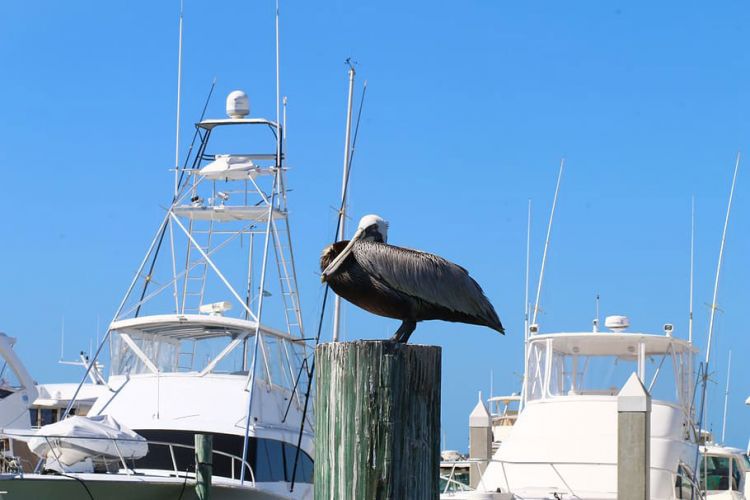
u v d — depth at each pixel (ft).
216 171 77.92
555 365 77.77
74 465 60.49
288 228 79.61
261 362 70.38
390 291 26.53
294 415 70.90
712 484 87.56
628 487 61.11
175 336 73.82
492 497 64.75
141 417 66.59
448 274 26.48
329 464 23.02
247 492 62.44
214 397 68.03
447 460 96.17
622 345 76.69
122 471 61.87
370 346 22.94
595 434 71.00
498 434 107.55
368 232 27.91
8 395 85.10
